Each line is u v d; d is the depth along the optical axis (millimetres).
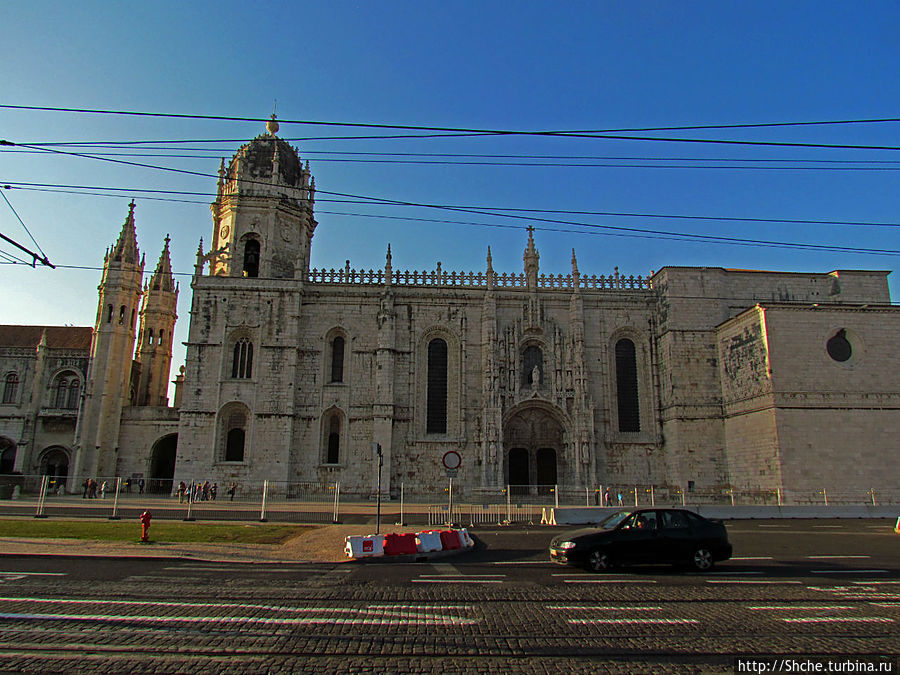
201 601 15445
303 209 63500
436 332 60188
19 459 64750
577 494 55031
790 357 48281
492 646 11766
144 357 74812
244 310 58312
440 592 16812
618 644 11898
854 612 14430
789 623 13438
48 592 16391
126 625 13062
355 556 22969
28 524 31281
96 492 55594
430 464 56875
